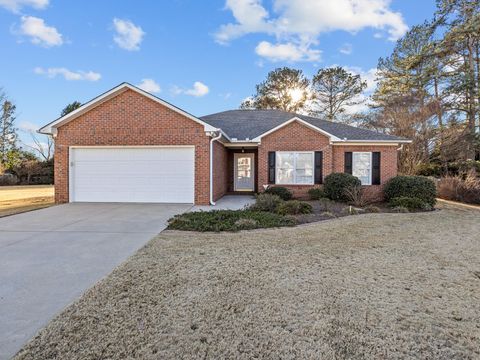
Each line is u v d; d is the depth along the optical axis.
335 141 14.91
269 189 14.41
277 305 3.77
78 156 13.15
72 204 12.66
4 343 2.96
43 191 23.06
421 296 4.10
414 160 23.70
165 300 3.89
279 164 15.23
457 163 22.66
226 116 19.98
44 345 2.93
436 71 24.53
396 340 3.06
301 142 15.09
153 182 13.02
